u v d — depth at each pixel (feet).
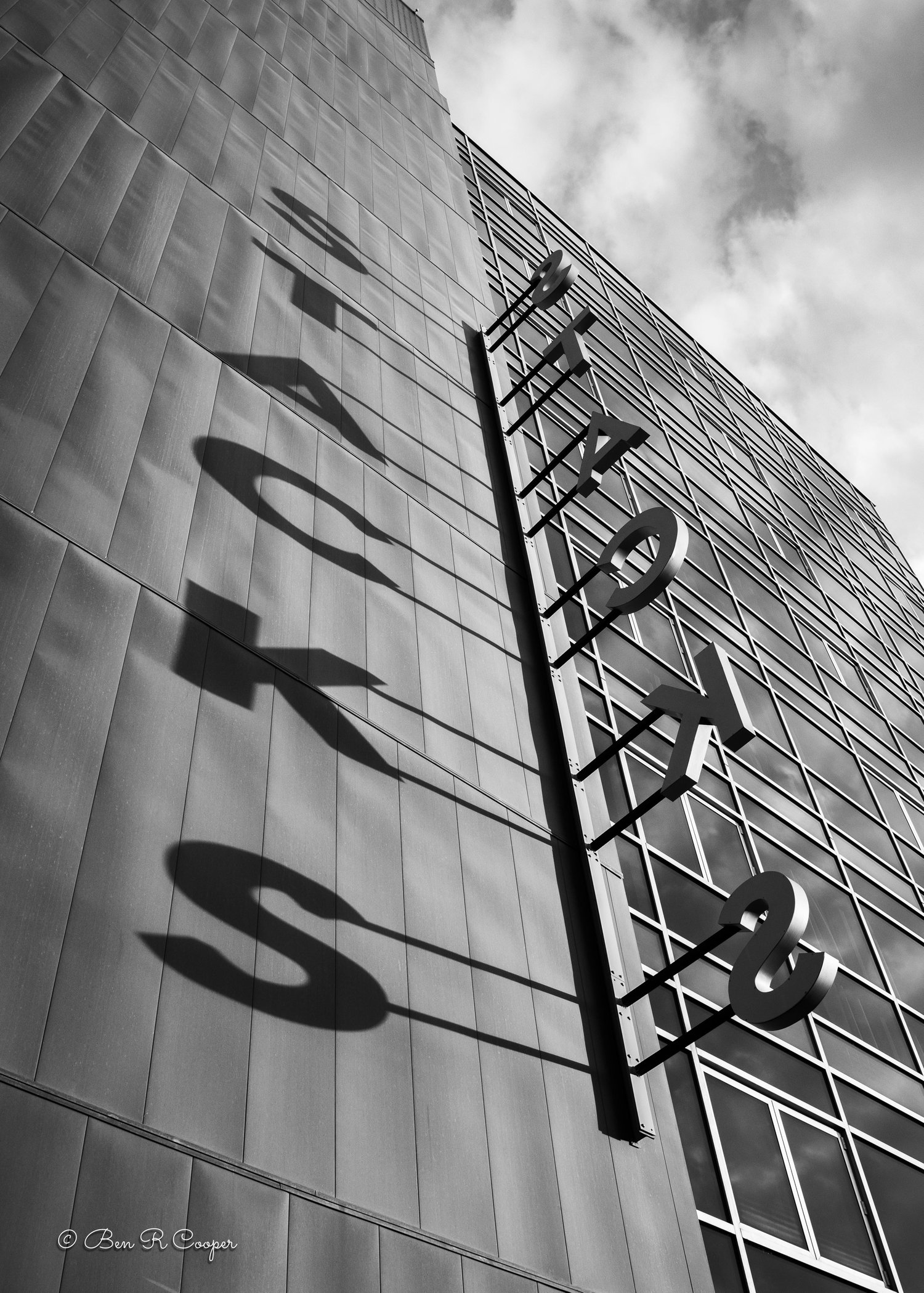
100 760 23.27
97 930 20.81
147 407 32.30
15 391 28.43
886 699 98.27
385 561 38.17
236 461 34.19
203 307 38.52
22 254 32.55
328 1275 20.06
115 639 25.72
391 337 50.65
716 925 46.52
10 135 36.70
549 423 69.97
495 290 79.87
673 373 117.60
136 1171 18.42
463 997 28.30
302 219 50.80
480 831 33.50
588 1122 29.78
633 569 67.82
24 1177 16.99
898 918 67.05
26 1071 18.17
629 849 44.88
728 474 107.14
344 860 27.50
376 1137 23.11
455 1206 23.77
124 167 40.75
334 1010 24.32
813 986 27.48
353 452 40.88
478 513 46.98
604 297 114.83
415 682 35.22
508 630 42.91
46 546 25.85
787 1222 37.86
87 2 48.39
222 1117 20.43
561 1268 25.23
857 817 73.67
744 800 60.08
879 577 129.08
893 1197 44.42
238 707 27.71
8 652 23.13
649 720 37.55
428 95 87.45
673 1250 29.30
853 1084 48.29
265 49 63.05
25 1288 15.97
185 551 29.73
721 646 74.13
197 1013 21.42
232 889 23.99
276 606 31.48
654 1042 34.81
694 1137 36.68
